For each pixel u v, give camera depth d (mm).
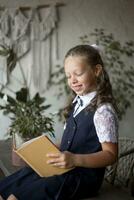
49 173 1185
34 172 1285
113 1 3211
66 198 1166
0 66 3018
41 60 3082
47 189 1157
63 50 3119
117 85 3275
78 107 1280
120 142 2299
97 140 1182
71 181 1169
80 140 1200
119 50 3254
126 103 3301
